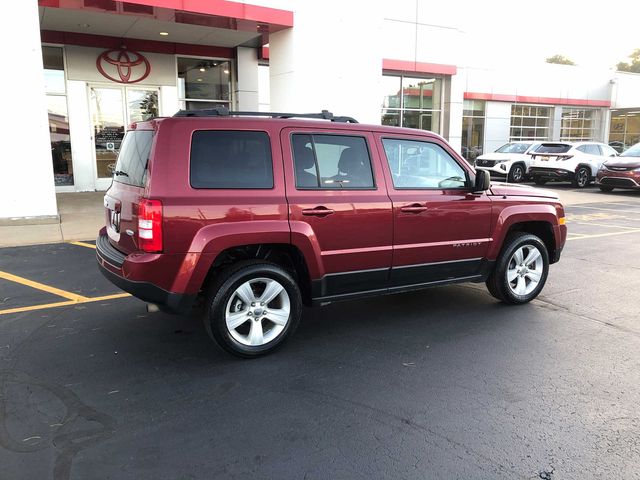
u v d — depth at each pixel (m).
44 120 9.85
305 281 4.52
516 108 27.58
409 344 4.66
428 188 5.01
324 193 4.42
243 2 11.54
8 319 5.13
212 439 3.15
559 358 4.37
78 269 6.99
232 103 16.62
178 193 3.88
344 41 13.02
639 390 3.82
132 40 14.80
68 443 3.08
